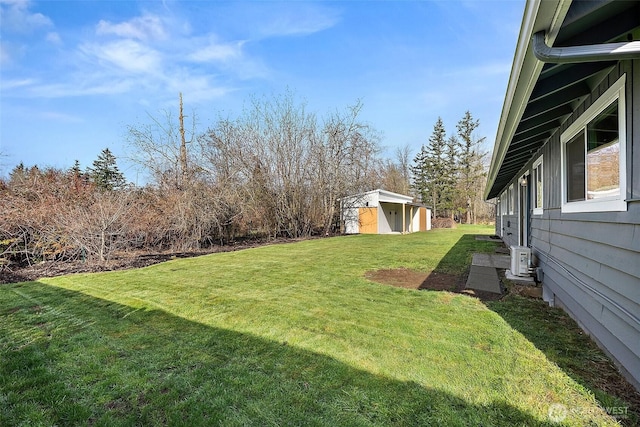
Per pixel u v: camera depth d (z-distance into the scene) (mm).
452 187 35406
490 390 2260
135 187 11297
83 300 4762
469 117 36375
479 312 3889
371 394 2250
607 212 2605
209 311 4148
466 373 2490
